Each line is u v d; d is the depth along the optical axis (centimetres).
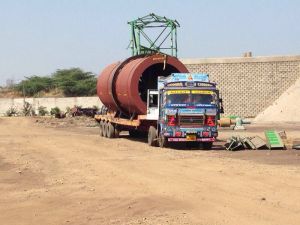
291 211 1164
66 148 2806
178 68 3275
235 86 6366
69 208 1296
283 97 6041
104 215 1207
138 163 2086
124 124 3372
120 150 2656
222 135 3788
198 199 1322
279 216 1120
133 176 1733
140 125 3119
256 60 6297
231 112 6375
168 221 1114
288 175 1686
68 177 1773
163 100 2738
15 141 3356
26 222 1175
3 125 5856
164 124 2720
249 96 6331
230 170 1827
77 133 4309
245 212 1164
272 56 6259
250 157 2297
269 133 2711
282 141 2700
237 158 2264
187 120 2698
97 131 4609
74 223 1147
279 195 1345
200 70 6456
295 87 6069
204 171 1816
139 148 2769
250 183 1534
